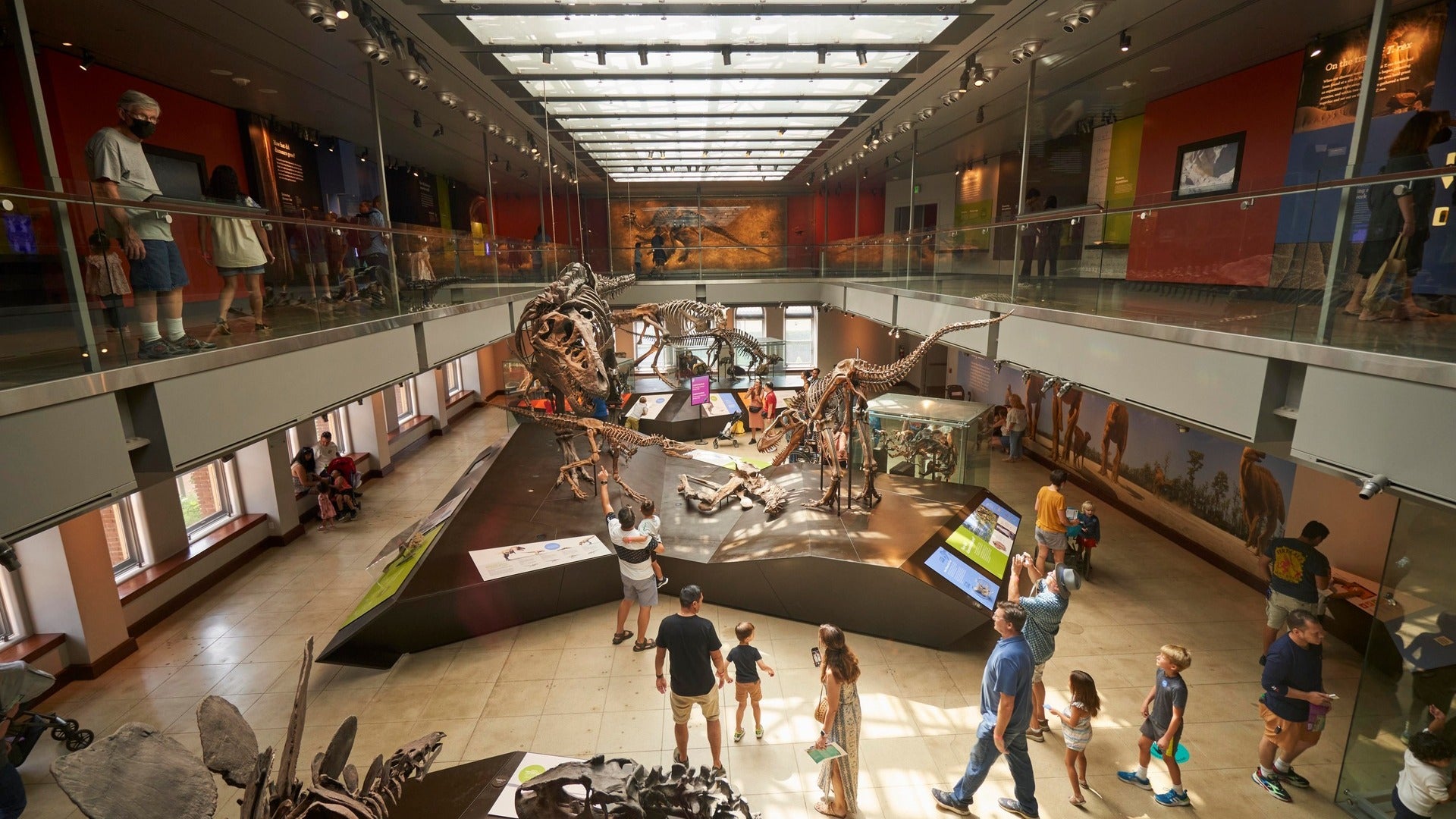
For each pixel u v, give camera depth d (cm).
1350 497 755
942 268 1109
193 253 489
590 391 894
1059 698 669
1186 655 519
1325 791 542
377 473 1442
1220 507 946
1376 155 717
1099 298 694
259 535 1048
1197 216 557
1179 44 839
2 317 360
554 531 857
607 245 2472
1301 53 830
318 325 643
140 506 854
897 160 1806
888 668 718
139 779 223
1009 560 845
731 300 1953
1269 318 491
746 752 598
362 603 772
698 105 1221
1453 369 359
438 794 382
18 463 351
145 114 471
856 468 1067
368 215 810
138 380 423
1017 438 1474
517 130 1399
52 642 700
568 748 607
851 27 827
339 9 688
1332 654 721
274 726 645
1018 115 1273
